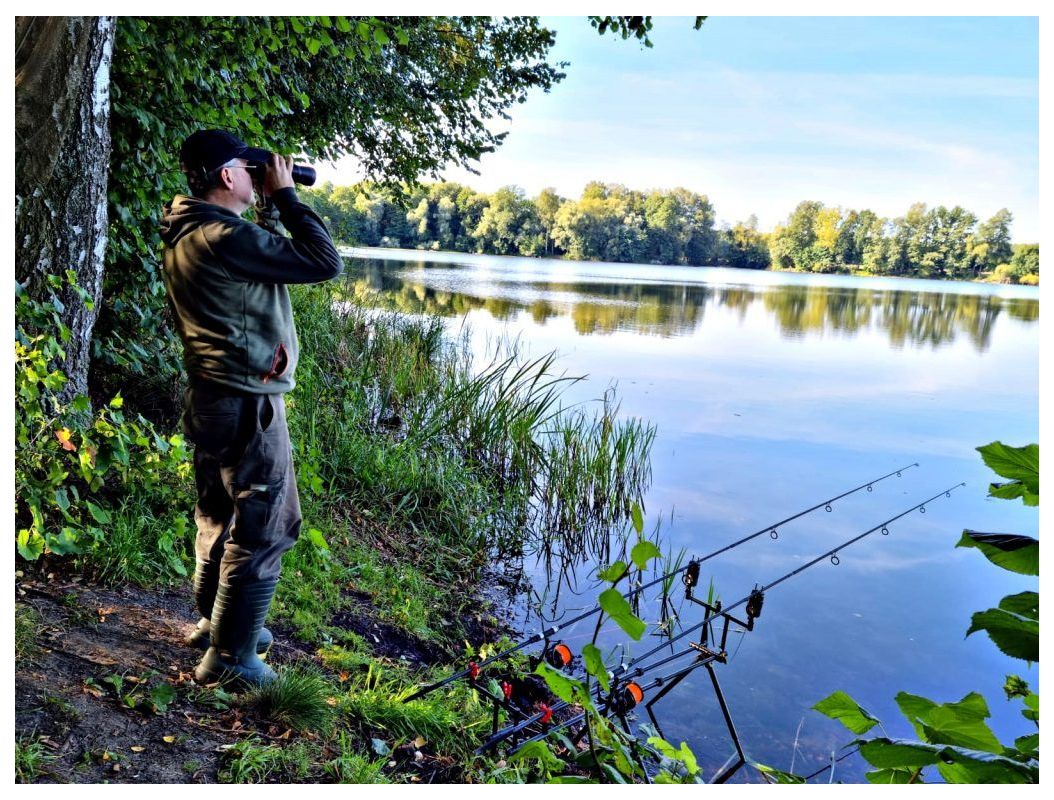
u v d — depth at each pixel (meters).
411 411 7.09
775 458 7.70
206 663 2.43
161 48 4.27
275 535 2.38
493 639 4.12
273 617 3.28
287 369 2.32
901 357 14.76
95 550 2.97
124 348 4.28
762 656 4.12
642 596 4.82
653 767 2.76
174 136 4.43
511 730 2.39
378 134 8.68
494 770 2.56
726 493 6.66
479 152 9.12
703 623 2.81
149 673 2.41
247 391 2.23
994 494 1.11
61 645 2.43
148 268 4.30
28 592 2.68
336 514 4.77
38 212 3.23
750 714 3.61
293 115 7.08
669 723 3.50
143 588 3.00
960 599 4.90
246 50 4.72
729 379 11.52
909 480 7.30
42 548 2.71
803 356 14.28
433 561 4.81
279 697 2.41
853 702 1.19
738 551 5.55
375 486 5.37
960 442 8.66
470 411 6.89
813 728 3.54
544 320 16.64
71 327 3.41
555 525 5.72
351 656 3.19
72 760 1.97
